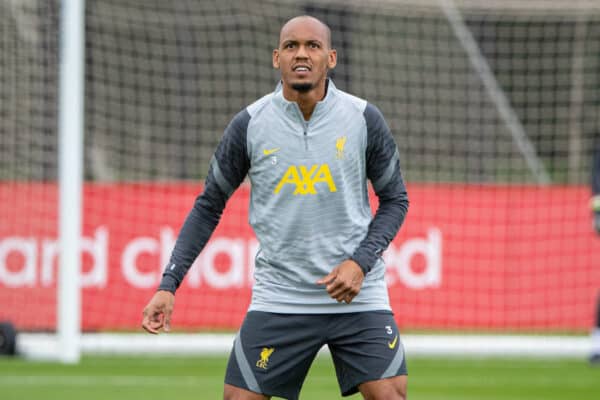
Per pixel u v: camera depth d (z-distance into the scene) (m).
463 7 59.84
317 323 16.44
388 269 43.44
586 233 45.56
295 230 16.34
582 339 44.25
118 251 42.09
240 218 42.66
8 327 39.09
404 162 65.81
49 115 46.06
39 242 41.69
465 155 66.38
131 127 63.00
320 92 16.27
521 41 70.38
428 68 66.38
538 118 70.25
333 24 59.44
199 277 42.25
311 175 16.22
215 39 65.31
